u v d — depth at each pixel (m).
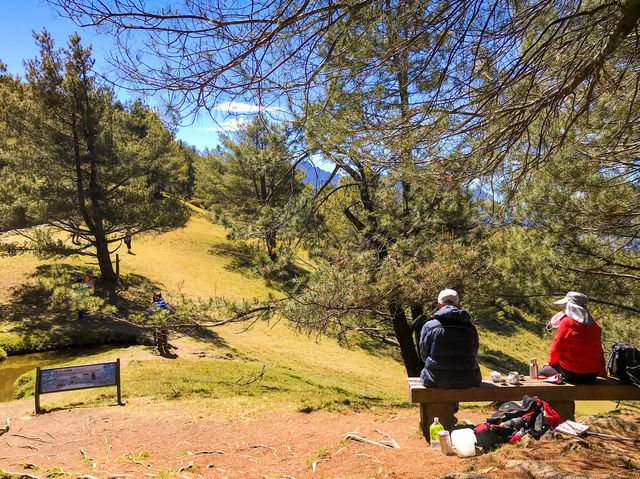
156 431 8.61
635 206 8.48
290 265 10.79
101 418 9.57
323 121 5.11
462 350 5.46
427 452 5.17
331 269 10.42
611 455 3.98
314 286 10.26
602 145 7.01
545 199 8.86
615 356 5.61
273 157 9.44
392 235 11.44
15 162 21.83
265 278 10.46
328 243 11.61
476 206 10.38
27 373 14.00
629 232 9.06
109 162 23.23
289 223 10.97
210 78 3.59
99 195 23.14
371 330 14.83
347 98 4.75
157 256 37.12
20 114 20.36
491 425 5.15
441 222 11.02
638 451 4.28
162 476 5.64
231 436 8.05
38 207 20.72
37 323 20.48
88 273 20.69
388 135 4.92
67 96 20.98
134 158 24.39
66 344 18.86
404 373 24.20
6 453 7.47
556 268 9.64
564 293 9.80
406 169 5.22
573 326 5.57
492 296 11.52
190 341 20.64
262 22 3.51
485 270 10.48
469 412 8.77
